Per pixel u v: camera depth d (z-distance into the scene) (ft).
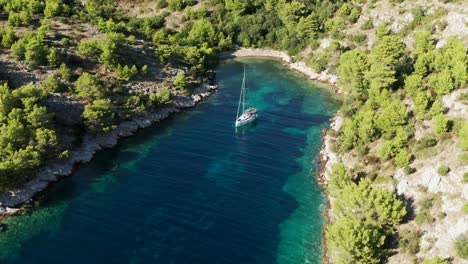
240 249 254.88
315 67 530.27
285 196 303.48
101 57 418.10
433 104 320.50
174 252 250.16
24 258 244.42
